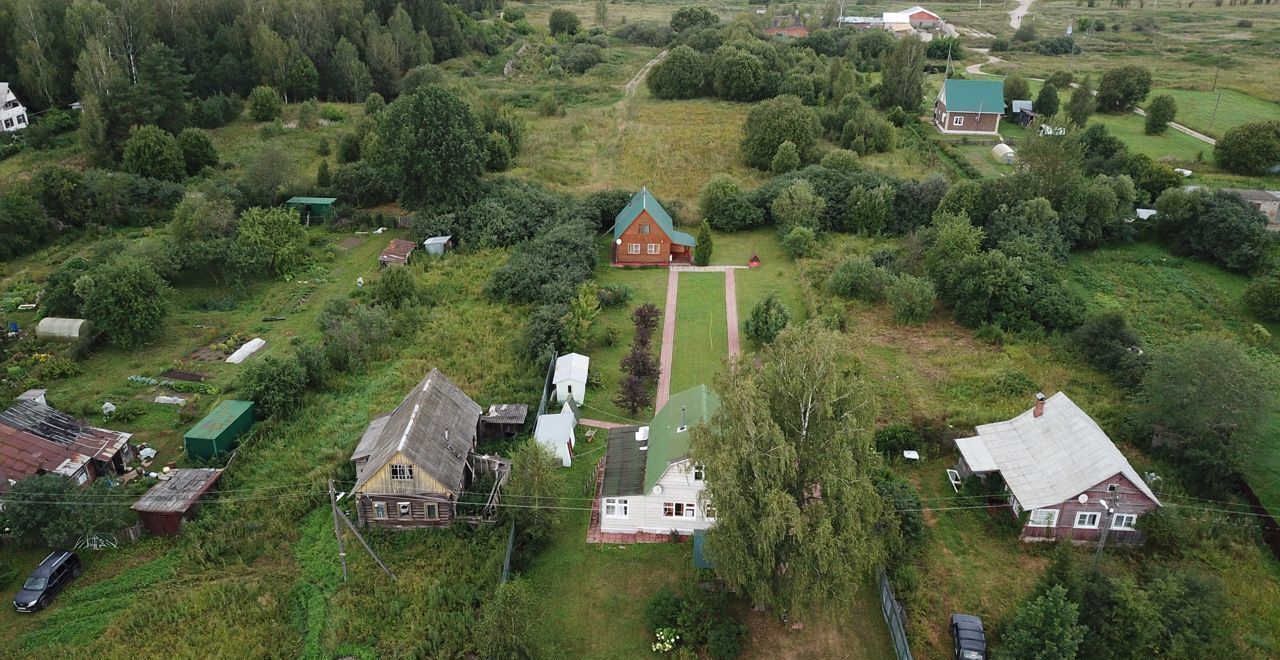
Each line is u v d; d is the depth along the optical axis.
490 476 44.03
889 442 46.81
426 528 41.50
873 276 66.50
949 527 41.31
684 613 34.94
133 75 111.69
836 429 32.22
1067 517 39.41
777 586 33.66
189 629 35.25
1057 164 73.75
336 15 132.88
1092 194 73.25
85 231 78.88
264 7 124.06
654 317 62.09
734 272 73.38
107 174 82.06
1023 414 45.12
